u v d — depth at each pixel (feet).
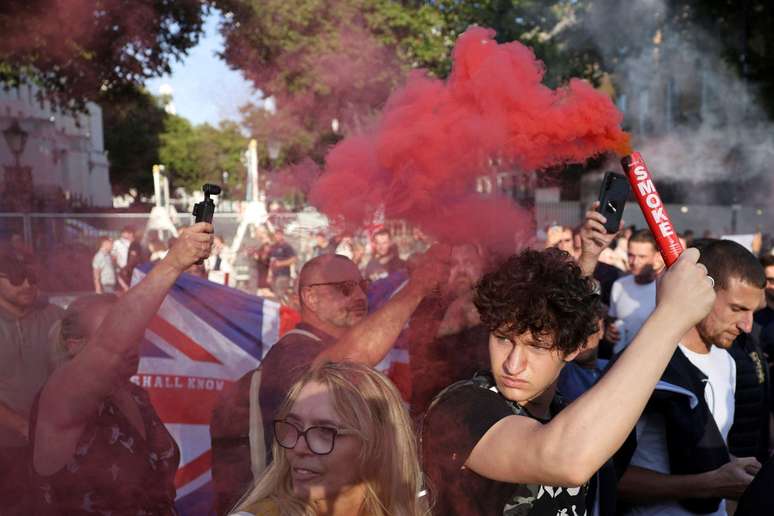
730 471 5.65
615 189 4.98
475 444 3.64
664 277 3.33
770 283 11.93
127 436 4.78
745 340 6.77
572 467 3.09
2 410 4.83
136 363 4.68
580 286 3.95
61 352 4.86
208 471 6.44
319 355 4.99
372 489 3.52
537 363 3.93
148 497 4.91
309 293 5.37
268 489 3.56
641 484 5.81
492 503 3.69
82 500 4.56
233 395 5.48
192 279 6.19
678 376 5.82
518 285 3.88
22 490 4.64
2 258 5.10
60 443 4.34
